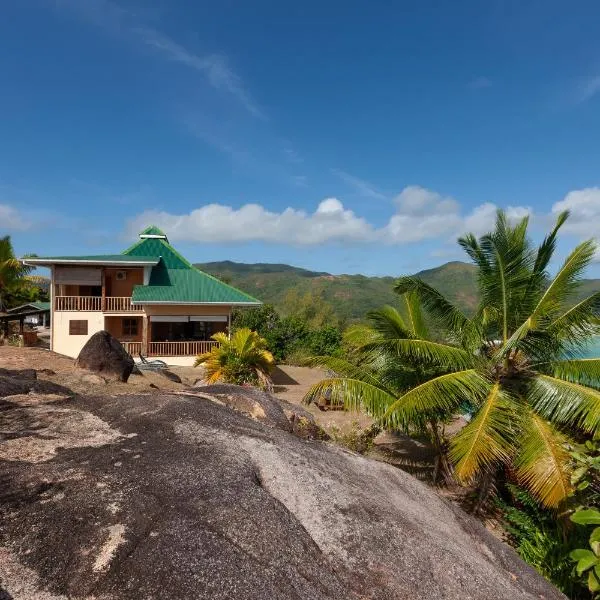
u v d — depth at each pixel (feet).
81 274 79.71
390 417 30.73
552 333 30.48
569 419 27.71
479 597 10.32
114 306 77.30
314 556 9.77
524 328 28.91
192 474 11.58
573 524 23.35
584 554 13.14
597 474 21.53
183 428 14.89
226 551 8.94
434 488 35.73
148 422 15.23
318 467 13.98
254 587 8.25
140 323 82.89
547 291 29.53
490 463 28.25
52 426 14.61
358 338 41.81
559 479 24.17
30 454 12.26
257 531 9.77
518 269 32.73
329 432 41.93
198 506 10.16
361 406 34.94
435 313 35.35
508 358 32.78
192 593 7.84
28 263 74.84
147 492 10.50
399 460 42.39
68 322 76.69
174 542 8.87
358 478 14.40
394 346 32.12
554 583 21.95
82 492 10.30
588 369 29.84
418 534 11.84
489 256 33.24
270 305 101.30
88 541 8.71
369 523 11.48
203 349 77.77
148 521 9.42
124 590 7.75
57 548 8.50
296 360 91.71
